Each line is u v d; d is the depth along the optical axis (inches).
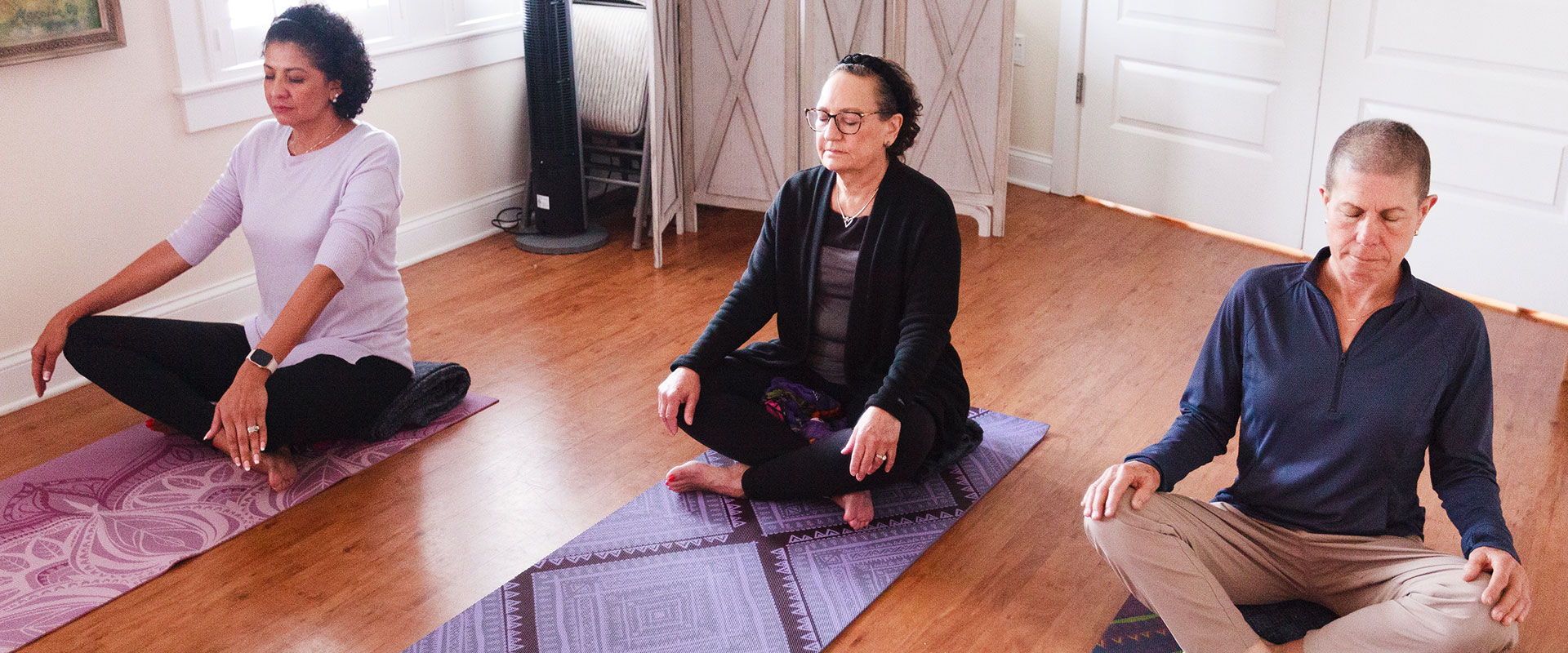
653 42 148.5
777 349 105.3
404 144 154.6
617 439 113.9
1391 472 75.2
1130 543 75.1
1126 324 138.9
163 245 110.0
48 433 115.2
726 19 158.9
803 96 158.1
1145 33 167.6
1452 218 146.3
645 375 127.0
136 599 89.9
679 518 100.2
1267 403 77.1
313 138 107.2
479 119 164.7
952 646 84.4
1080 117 180.7
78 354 104.0
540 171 162.7
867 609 88.6
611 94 164.7
